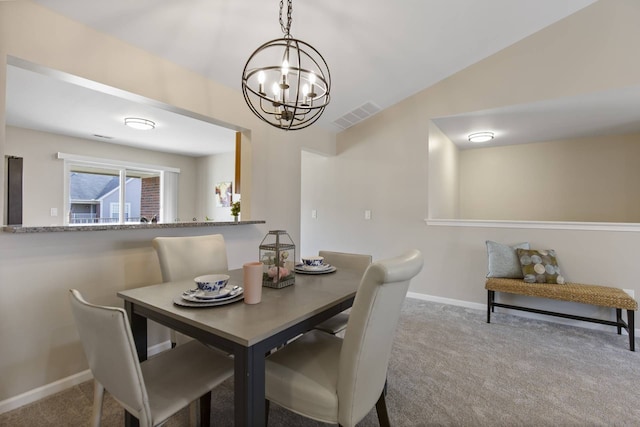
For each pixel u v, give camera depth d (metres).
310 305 1.31
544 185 4.54
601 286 2.88
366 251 4.25
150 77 2.27
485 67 3.31
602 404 1.77
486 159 4.93
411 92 3.76
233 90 2.93
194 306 1.28
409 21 2.55
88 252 1.96
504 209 4.79
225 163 6.44
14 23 1.65
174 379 1.25
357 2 2.26
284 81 1.50
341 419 1.13
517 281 3.01
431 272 3.78
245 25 2.20
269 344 1.08
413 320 3.12
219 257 2.14
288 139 3.62
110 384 1.05
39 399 1.76
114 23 1.96
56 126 4.36
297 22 2.32
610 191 4.15
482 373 2.10
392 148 4.03
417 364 2.22
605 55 2.75
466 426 1.58
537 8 2.69
